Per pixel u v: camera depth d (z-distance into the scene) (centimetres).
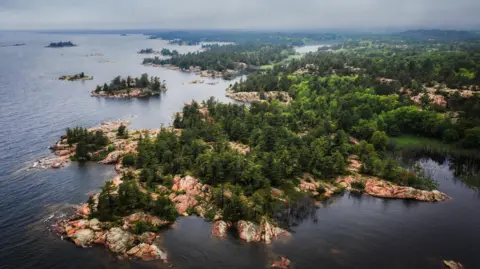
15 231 11488
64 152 18550
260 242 11294
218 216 12562
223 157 15238
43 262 10025
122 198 12531
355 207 13875
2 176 15712
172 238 11406
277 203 13662
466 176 17200
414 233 12069
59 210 12850
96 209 12419
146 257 10312
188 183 14250
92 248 10675
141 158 16300
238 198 12569
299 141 18462
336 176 16112
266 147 17900
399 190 14850
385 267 10212
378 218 13050
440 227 12494
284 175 15412
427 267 10256
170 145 17650
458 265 10250
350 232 12031
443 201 14512
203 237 11494
